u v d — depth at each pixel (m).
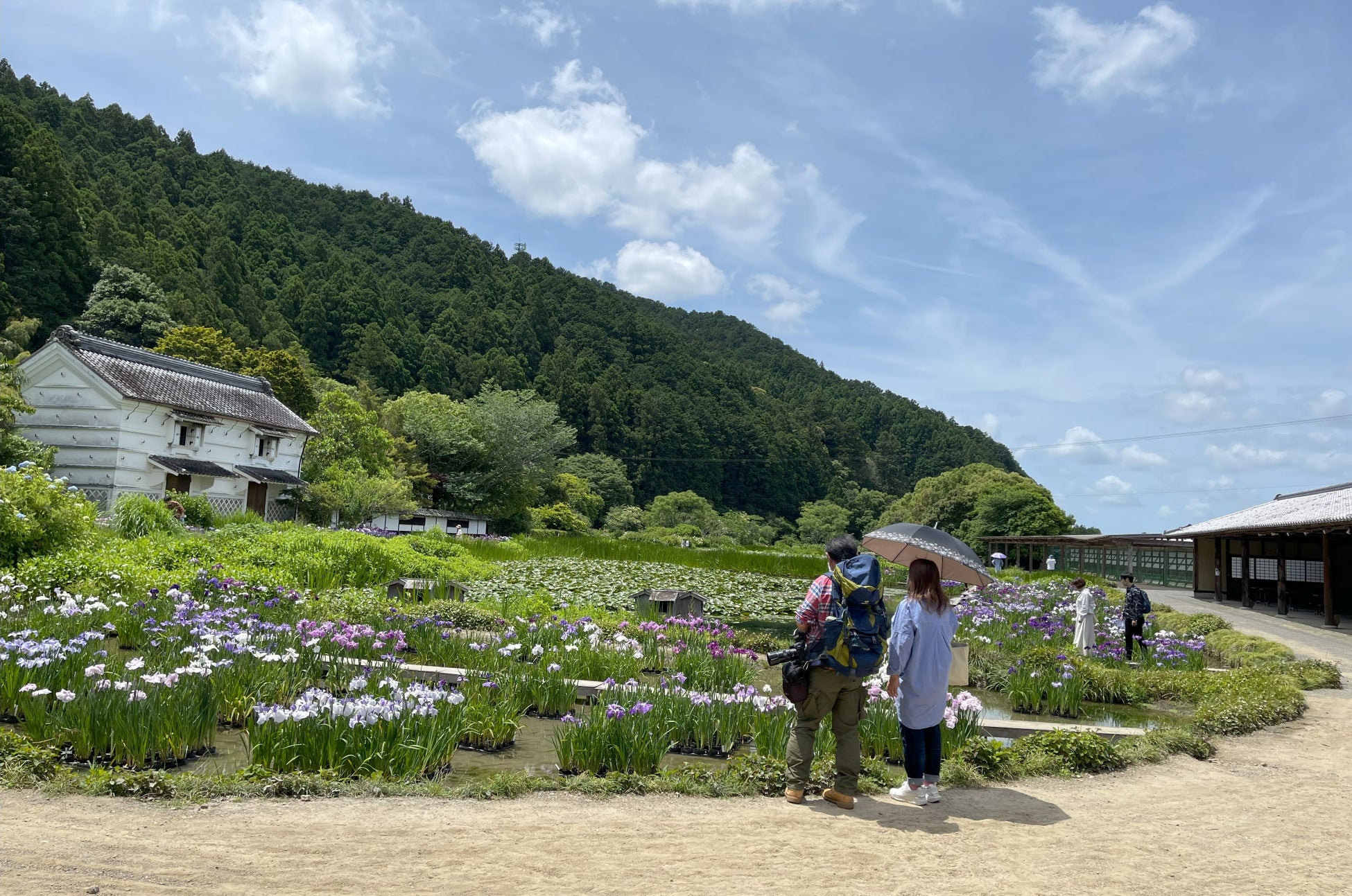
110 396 32.09
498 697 8.91
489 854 4.43
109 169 110.69
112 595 12.77
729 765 6.54
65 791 5.29
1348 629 22.75
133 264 73.81
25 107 113.75
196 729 6.88
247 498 38.09
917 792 5.92
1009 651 16.41
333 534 22.67
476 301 137.75
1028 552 72.00
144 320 64.06
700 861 4.41
